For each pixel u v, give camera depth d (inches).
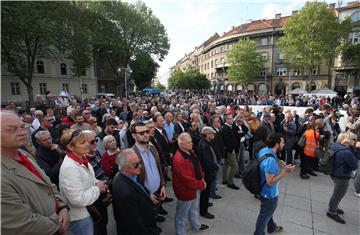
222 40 1859.0
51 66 1104.8
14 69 770.8
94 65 1328.7
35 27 653.9
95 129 208.5
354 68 1176.8
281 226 140.4
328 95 842.8
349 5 1222.3
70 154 90.0
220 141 186.7
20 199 59.9
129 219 84.4
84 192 87.1
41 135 120.3
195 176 122.2
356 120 251.9
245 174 119.0
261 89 1664.6
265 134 155.4
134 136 117.6
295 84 1517.0
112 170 137.5
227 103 836.0
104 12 1066.7
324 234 135.0
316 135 212.8
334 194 147.3
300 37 1103.0
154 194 117.7
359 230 139.1
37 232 61.5
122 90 1381.6
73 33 845.8
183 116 259.9
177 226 125.4
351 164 139.3
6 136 62.4
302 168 222.2
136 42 1250.6
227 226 142.3
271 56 1587.1
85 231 90.8
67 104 490.3
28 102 789.9
